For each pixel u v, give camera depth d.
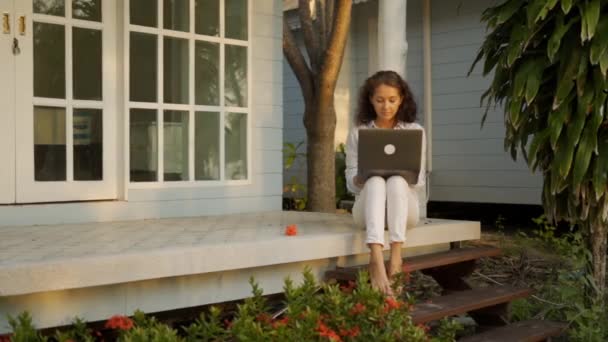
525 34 3.58
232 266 3.20
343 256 3.76
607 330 3.79
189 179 4.90
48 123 4.30
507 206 8.31
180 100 4.86
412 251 4.05
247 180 5.24
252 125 5.28
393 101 3.71
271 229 3.94
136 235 3.62
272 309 3.67
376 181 3.50
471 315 4.07
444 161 8.64
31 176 4.22
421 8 8.88
